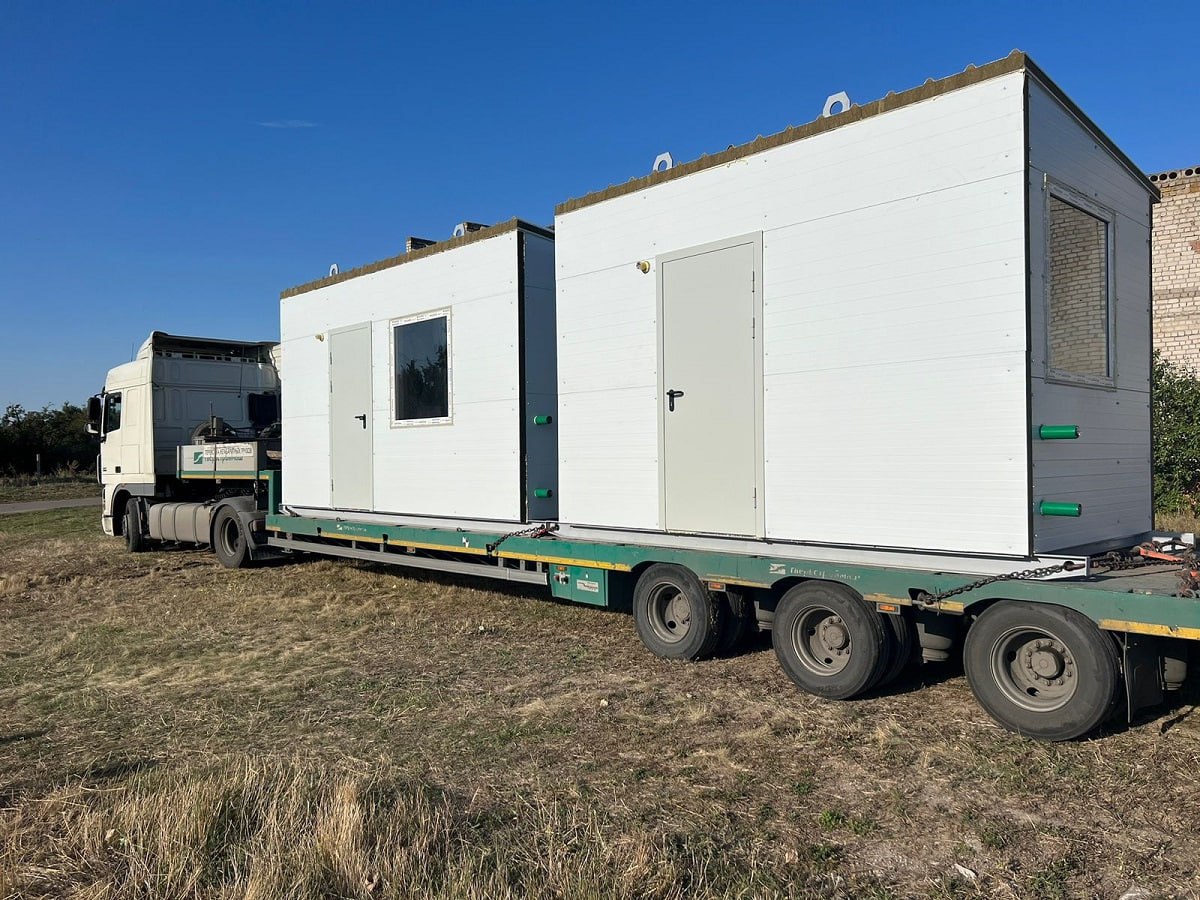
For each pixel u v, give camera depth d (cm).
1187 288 1425
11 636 731
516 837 329
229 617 782
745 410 532
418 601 830
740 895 283
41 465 3578
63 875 305
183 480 1215
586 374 634
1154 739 414
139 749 445
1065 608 403
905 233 455
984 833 328
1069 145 461
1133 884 290
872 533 472
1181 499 1161
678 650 579
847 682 479
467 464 734
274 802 343
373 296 832
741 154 531
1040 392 425
